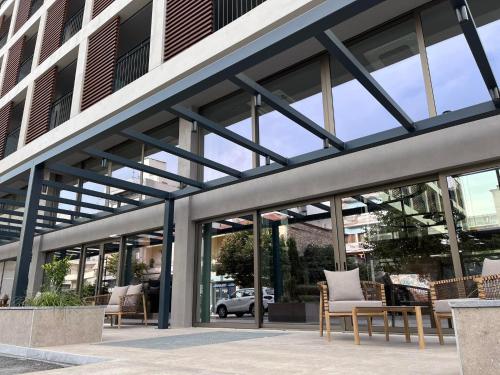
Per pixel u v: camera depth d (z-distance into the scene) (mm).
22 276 5234
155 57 7855
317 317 5605
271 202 6285
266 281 6266
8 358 4059
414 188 5098
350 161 5535
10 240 11914
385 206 5293
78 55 10172
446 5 5301
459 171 4742
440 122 4418
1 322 4688
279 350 3537
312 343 4047
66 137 9320
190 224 7410
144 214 8359
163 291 6855
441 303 3643
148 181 8516
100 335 4664
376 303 4160
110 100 8438
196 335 5230
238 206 6730
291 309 5898
